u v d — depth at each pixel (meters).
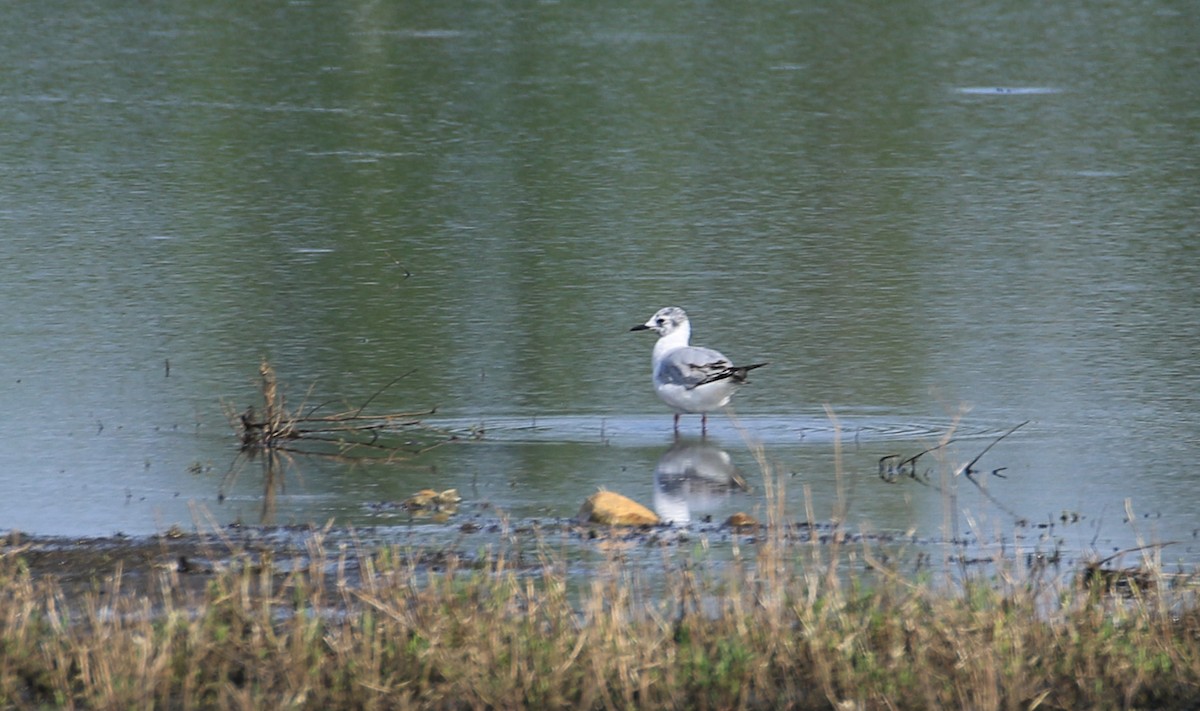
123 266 21.91
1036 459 14.44
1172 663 9.59
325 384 16.86
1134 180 27.52
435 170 28.23
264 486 13.65
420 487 13.62
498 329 18.98
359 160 28.98
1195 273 21.61
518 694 8.98
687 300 20.25
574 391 16.66
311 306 20.02
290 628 9.84
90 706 8.99
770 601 9.91
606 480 13.85
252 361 17.66
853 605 10.06
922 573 10.55
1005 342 18.39
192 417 15.76
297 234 23.86
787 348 18.17
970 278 21.38
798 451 14.73
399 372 17.27
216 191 26.64
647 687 9.09
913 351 18.03
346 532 12.28
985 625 9.70
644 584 10.98
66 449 14.65
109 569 11.33
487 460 14.47
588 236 23.80
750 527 12.38
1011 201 26.09
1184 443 14.90
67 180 27.28
